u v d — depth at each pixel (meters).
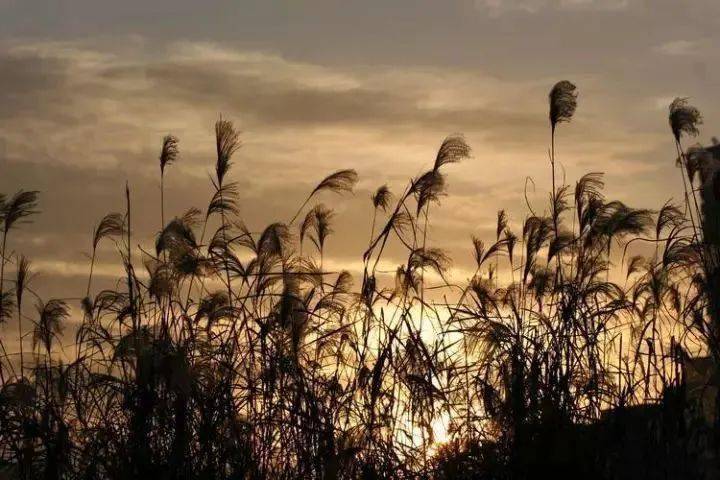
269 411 10.11
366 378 10.28
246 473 9.91
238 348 10.28
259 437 10.06
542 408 10.05
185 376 9.82
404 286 10.62
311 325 10.51
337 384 10.30
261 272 10.44
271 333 10.31
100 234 10.66
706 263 10.60
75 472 9.98
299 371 10.23
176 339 10.30
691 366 10.41
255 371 10.23
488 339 10.34
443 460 10.11
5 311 10.66
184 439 9.91
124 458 9.89
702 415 10.30
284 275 10.41
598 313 10.52
